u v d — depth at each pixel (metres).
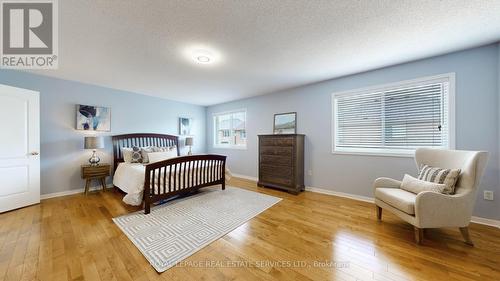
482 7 1.62
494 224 2.25
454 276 1.44
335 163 3.55
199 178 3.49
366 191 3.22
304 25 1.88
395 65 2.90
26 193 2.90
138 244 1.87
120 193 3.64
